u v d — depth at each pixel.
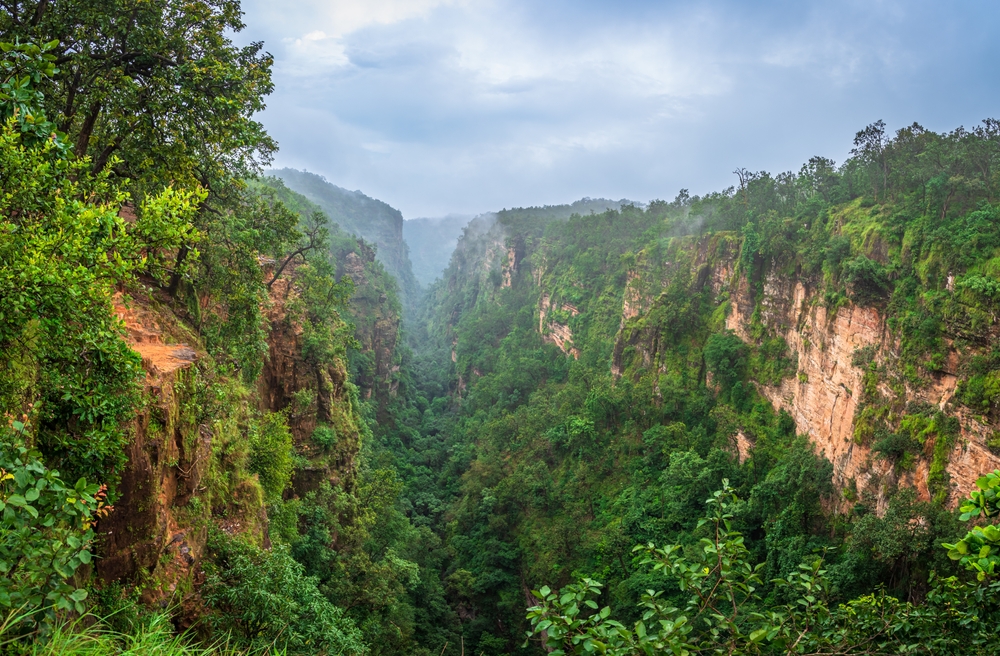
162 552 15.10
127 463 13.52
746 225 60.50
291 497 35.91
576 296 100.31
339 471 43.03
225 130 18.56
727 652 7.67
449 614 46.12
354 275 105.19
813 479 40.03
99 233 10.69
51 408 11.38
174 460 16.16
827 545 35.72
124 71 18.17
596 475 58.56
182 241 12.30
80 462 11.48
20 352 10.56
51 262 9.36
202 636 15.02
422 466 78.31
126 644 8.51
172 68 18.09
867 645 9.20
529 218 169.12
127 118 17.80
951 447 30.61
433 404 109.38
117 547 13.48
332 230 124.81
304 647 16.86
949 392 31.92
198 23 19.19
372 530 45.72
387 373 93.44
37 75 9.23
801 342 48.22
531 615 7.04
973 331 30.98
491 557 52.88
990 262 32.28
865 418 36.81
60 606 6.95
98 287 10.41
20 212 12.02
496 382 95.94
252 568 16.97
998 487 7.59
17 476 6.95
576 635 6.89
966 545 7.48
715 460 48.88
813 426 44.25
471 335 127.06
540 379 95.38
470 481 65.38
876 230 41.25
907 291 36.38
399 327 122.75
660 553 8.09
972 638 9.11
